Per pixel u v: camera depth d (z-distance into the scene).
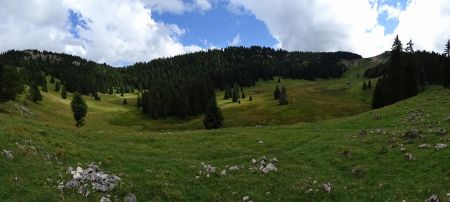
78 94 104.19
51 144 37.72
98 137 48.00
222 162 39.94
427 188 28.22
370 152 38.88
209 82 197.62
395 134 44.25
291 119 132.62
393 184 30.34
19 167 29.92
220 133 55.81
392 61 110.44
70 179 29.81
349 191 30.53
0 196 25.19
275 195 30.36
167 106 170.50
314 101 168.38
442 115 56.50
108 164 35.38
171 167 35.12
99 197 27.62
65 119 142.75
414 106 68.88
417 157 34.66
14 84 104.94
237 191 30.98
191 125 132.00
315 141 47.91
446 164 31.61
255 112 146.88
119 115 181.75
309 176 34.12
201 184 31.78
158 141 49.50
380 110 71.75
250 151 45.47
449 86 114.56
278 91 188.50
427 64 156.00
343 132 52.88
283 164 37.84
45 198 25.92
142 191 29.25
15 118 46.31
